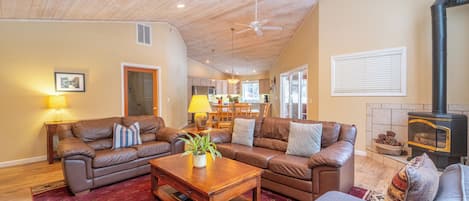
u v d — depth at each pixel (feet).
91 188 9.68
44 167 12.80
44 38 14.19
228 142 12.83
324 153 8.27
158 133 13.44
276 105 30.55
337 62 15.39
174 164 8.45
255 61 32.68
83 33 15.56
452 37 11.96
